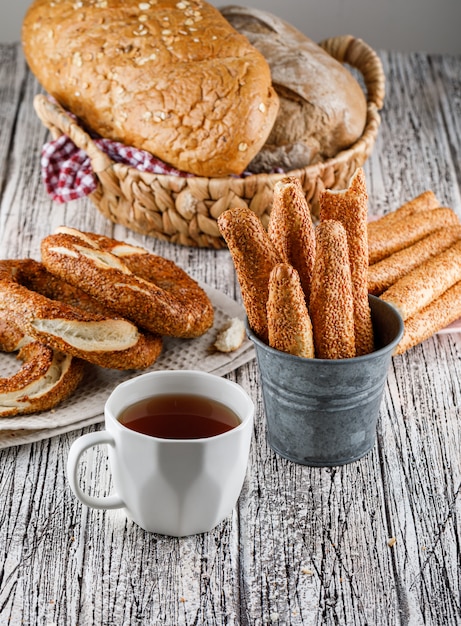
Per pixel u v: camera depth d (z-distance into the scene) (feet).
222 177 3.48
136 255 3.23
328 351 2.58
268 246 2.57
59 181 3.60
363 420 2.68
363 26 5.71
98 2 3.68
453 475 2.72
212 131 3.41
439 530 2.57
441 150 4.29
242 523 2.58
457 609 2.40
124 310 2.96
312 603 2.41
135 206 3.54
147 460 2.40
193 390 2.57
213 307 3.24
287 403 2.65
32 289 3.10
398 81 4.92
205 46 3.53
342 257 2.52
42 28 3.72
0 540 2.52
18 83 4.83
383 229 3.35
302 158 3.66
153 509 2.48
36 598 2.41
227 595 2.42
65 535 2.54
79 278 2.98
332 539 2.55
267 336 2.64
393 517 2.60
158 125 3.45
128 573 2.46
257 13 3.98
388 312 2.68
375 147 4.29
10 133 4.34
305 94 3.64
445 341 3.18
